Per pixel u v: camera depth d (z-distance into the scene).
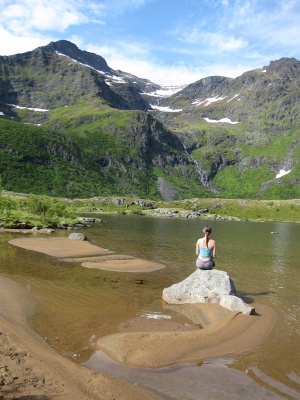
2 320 15.84
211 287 20.36
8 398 9.31
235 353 13.52
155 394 10.32
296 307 20.66
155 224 113.75
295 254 48.78
